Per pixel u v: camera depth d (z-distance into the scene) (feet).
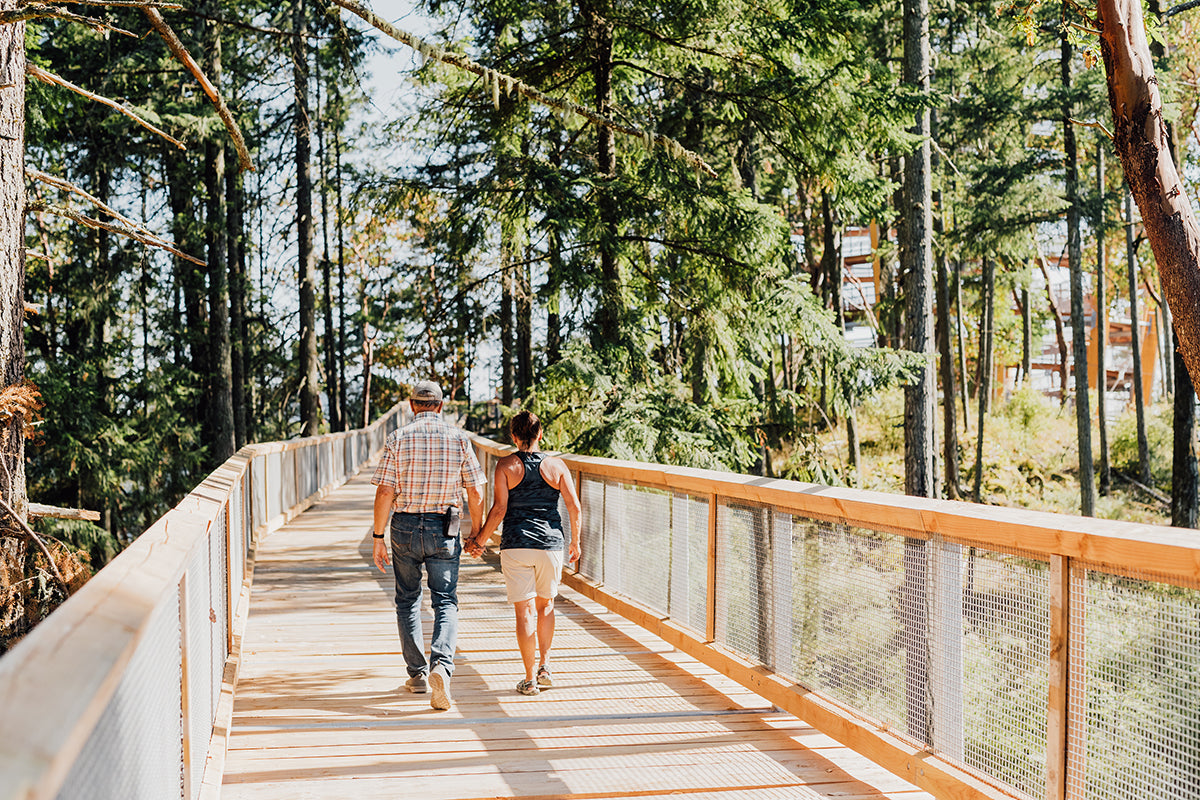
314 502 60.95
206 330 90.12
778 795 13.79
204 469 82.23
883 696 14.48
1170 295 19.38
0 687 4.03
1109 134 20.36
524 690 18.52
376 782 13.89
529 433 19.26
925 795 13.82
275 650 21.91
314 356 85.61
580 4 45.24
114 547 63.93
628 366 46.29
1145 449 86.28
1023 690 11.65
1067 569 11.00
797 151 46.98
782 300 44.91
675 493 22.30
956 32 82.23
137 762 7.29
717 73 47.60
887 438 98.58
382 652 21.80
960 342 100.22
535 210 43.45
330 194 99.25
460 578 32.17
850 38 45.44
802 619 16.87
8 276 25.13
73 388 62.18
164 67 70.33
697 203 44.75
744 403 49.70
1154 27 23.97
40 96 50.08
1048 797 11.17
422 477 18.11
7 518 25.17
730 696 18.61
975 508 12.87
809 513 16.69
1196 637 9.35
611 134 48.60
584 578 28.71
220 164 79.97
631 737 16.17
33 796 3.23
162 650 8.59
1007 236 76.48
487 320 55.11
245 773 14.16
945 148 88.22
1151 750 9.83
